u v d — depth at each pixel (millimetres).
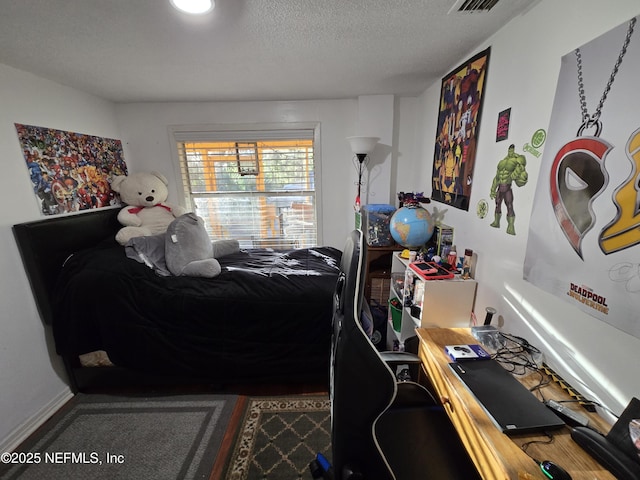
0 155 1495
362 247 753
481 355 1071
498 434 767
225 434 1506
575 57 876
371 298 2402
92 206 2115
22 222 1589
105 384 1802
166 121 2539
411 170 2639
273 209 2842
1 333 1467
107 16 1110
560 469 638
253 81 1957
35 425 1598
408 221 1856
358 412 690
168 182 2662
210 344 1740
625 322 742
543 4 1019
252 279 1810
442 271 1539
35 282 1602
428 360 1190
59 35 1250
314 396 1772
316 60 1606
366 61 1638
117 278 1678
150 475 1312
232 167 2725
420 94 2379
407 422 1064
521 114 1145
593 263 825
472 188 1528
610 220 771
